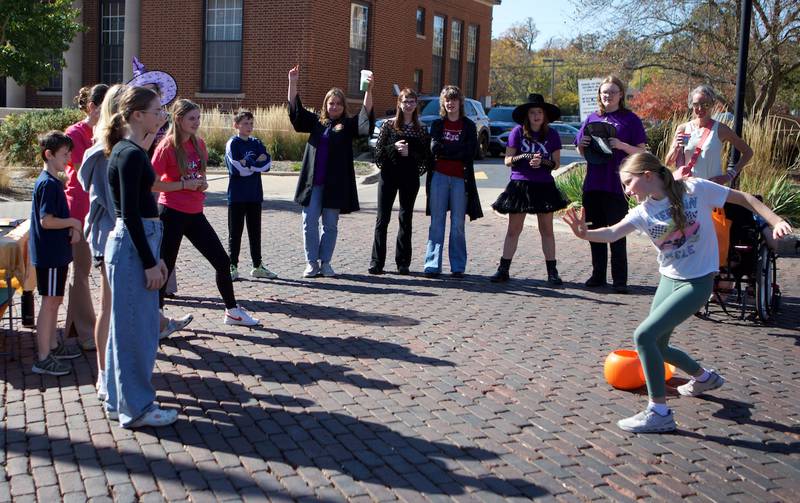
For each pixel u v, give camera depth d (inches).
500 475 168.2
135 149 179.0
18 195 556.7
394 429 190.4
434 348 253.6
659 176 187.6
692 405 211.6
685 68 691.4
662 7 672.4
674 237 190.7
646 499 159.8
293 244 431.8
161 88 267.1
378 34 1063.0
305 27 925.2
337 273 364.2
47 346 223.1
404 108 351.9
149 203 184.4
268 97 948.6
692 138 302.5
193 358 239.3
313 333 267.1
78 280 239.6
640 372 219.0
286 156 853.2
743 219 290.5
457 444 182.9
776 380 232.7
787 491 164.9
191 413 198.2
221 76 975.0
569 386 222.8
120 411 187.6
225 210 532.7
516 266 390.3
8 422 190.7
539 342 263.4
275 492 159.3
